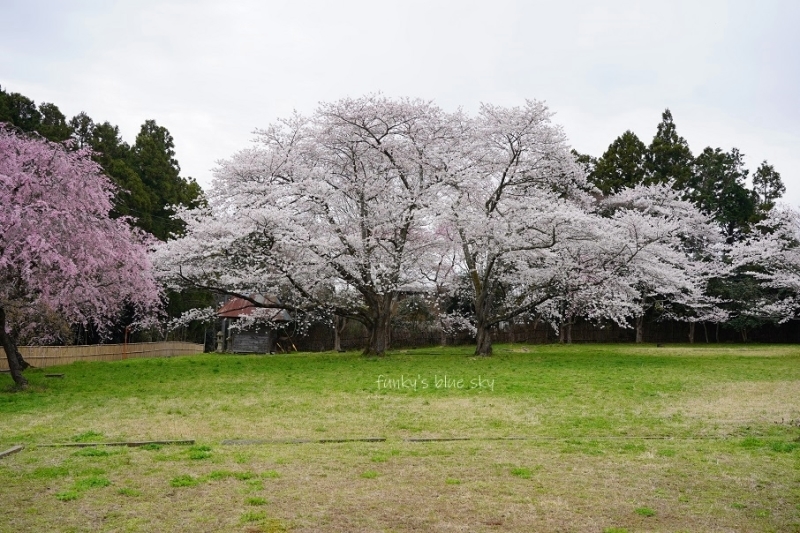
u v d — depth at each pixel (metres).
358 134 24.05
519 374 18.03
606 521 5.94
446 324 32.75
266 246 22.94
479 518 6.00
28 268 14.07
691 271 30.75
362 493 6.72
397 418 11.13
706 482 7.16
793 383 15.88
